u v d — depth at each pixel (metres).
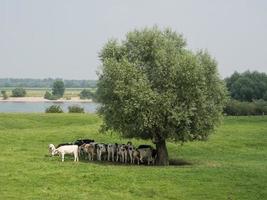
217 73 41.41
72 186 27.89
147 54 41.47
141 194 26.78
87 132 57.91
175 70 39.03
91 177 30.39
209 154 48.75
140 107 38.72
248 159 45.19
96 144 42.16
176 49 41.88
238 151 50.44
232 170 34.53
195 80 39.03
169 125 39.72
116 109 40.31
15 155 40.19
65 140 52.91
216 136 58.28
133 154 40.88
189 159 45.22
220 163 42.12
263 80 138.12
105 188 27.80
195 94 39.38
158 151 41.56
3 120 66.19
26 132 56.72
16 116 70.75
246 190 28.06
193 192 27.38
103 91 41.12
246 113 100.06
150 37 41.44
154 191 27.39
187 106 39.31
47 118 71.25
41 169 32.75
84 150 42.69
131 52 42.06
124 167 36.00
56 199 24.69
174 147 51.50
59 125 67.56
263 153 49.16
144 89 38.88
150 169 34.62
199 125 40.50
